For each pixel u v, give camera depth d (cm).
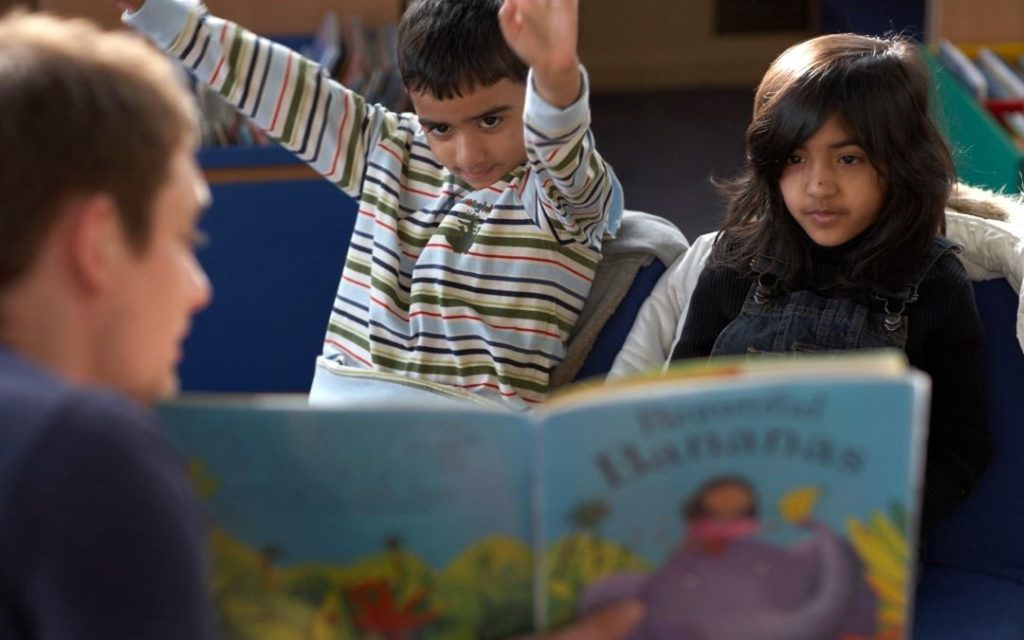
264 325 231
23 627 73
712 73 493
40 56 76
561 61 135
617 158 421
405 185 172
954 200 157
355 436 81
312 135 172
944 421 146
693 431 78
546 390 165
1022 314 144
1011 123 278
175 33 165
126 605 71
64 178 74
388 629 86
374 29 275
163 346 82
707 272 156
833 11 412
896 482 79
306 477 83
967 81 285
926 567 156
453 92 156
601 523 80
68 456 70
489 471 81
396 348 168
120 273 78
